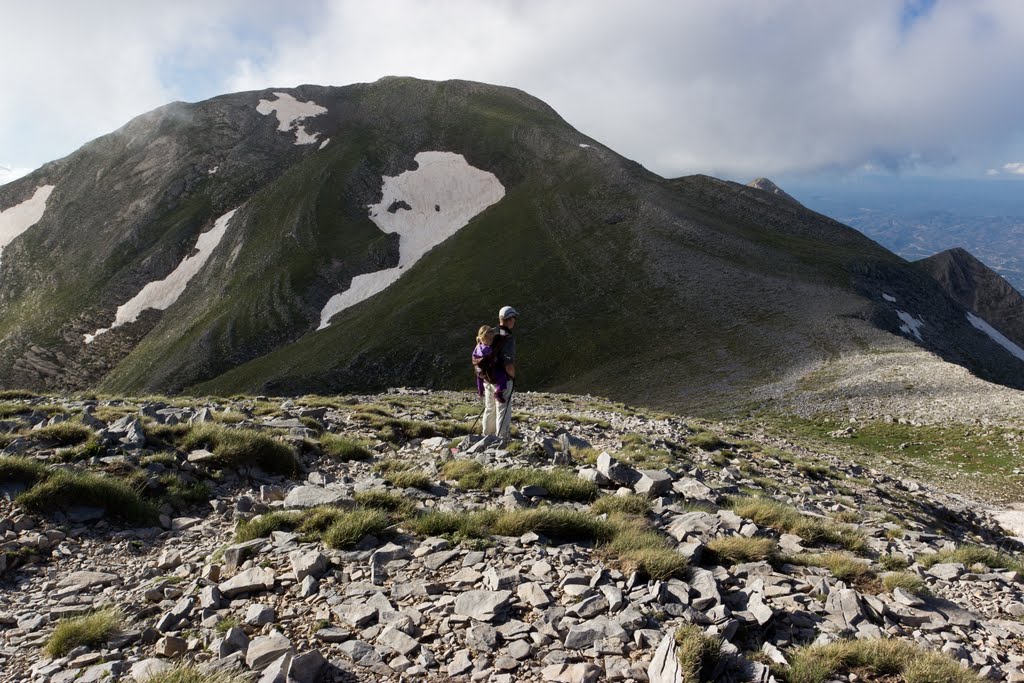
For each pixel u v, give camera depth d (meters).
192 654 6.03
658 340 104.12
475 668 5.69
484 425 16.17
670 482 12.38
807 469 21.67
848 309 101.19
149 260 157.50
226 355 127.00
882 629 7.07
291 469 13.05
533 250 141.00
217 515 10.49
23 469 9.93
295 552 8.08
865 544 10.65
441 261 146.38
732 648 5.95
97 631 6.38
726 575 7.86
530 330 114.81
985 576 9.45
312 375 109.31
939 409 48.16
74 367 139.88
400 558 7.97
